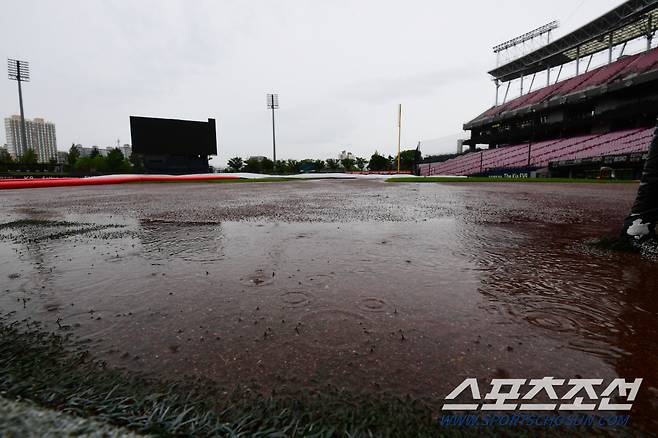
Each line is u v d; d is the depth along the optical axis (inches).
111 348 54.2
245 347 54.7
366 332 59.9
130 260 110.3
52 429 34.5
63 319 65.6
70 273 96.0
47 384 43.7
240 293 79.4
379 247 127.3
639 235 117.1
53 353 52.4
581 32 1540.4
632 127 1334.9
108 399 40.8
